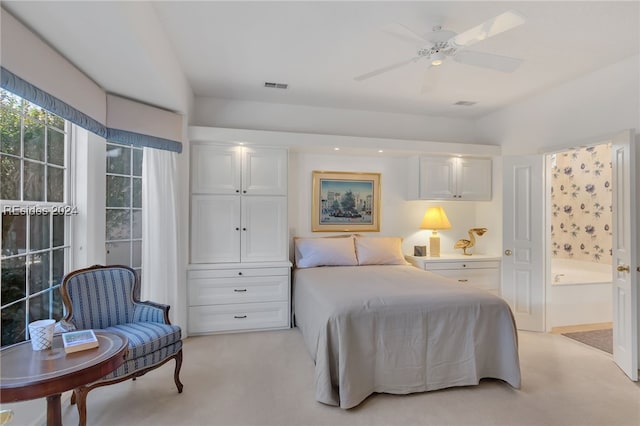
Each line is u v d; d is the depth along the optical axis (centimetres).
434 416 205
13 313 196
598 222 471
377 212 438
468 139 459
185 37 250
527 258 369
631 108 278
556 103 346
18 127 198
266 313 354
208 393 229
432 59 226
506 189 380
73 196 251
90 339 168
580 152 493
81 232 253
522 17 172
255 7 212
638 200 265
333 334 222
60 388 138
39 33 179
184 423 197
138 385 238
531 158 368
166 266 309
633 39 250
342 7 212
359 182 432
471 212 464
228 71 311
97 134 254
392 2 207
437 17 223
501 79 327
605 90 298
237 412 208
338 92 363
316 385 221
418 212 452
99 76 236
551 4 208
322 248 379
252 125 390
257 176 359
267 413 207
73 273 222
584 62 289
